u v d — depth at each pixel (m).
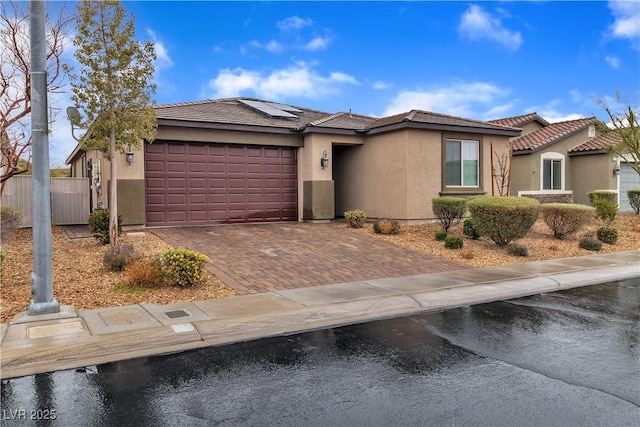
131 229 13.30
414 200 15.40
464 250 11.47
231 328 5.83
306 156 16.23
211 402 3.90
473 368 4.67
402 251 11.52
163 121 13.61
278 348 5.29
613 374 4.50
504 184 17.39
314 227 14.78
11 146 11.34
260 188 15.84
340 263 10.04
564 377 4.42
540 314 6.79
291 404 3.87
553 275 9.52
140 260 8.13
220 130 14.80
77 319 5.92
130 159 13.04
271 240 12.27
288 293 7.63
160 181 14.07
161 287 7.64
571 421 3.55
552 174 20.55
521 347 5.32
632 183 21.34
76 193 15.51
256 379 4.39
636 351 5.17
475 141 16.75
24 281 7.64
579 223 13.38
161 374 4.50
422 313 6.86
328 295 7.54
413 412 3.71
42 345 5.00
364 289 8.00
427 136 15.66
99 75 9.31
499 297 7.86
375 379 4.39
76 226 15.02
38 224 6.01
